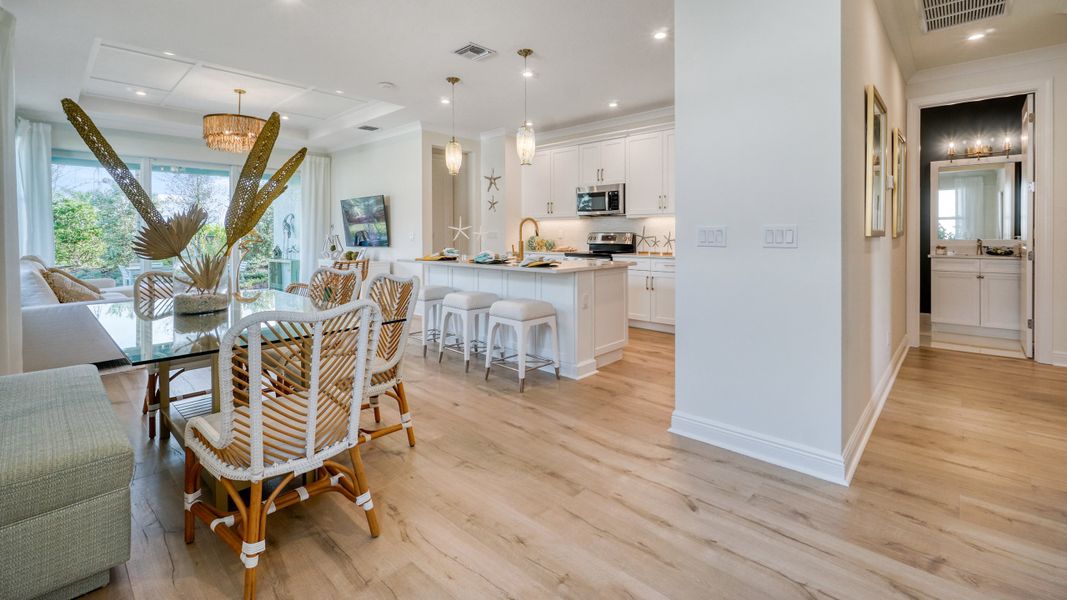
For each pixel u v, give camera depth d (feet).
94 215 21.08
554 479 7.32
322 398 5.28
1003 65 13.43
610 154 20.76
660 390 11.57
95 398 6.05
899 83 13.30
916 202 15.39
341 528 6.13
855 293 7.86
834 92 6.94
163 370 8.52
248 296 10.37
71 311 8.99
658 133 19.31
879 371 10.41
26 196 18.75
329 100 19.74
